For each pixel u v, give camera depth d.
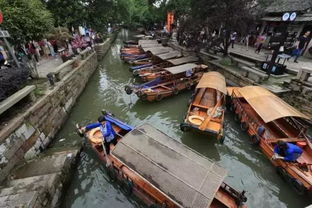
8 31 8.80
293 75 13.70
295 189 6.98
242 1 14.17
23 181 5.82
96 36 26.72
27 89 7.93
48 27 10.38
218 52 20.12
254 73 13.27
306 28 16.89
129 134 6.75
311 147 7.73
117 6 28.38
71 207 6.54
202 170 5.49
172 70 14.12
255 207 6.68
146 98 12.84
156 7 37.56
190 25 18.36
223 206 5.90
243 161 8.57
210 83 11.30
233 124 11.15
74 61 14.01
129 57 23.06
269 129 9.71
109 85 16.64
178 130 10.67
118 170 7.00
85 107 12.82
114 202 6.77
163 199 6.00
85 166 8.02
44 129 8.62
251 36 22.61
